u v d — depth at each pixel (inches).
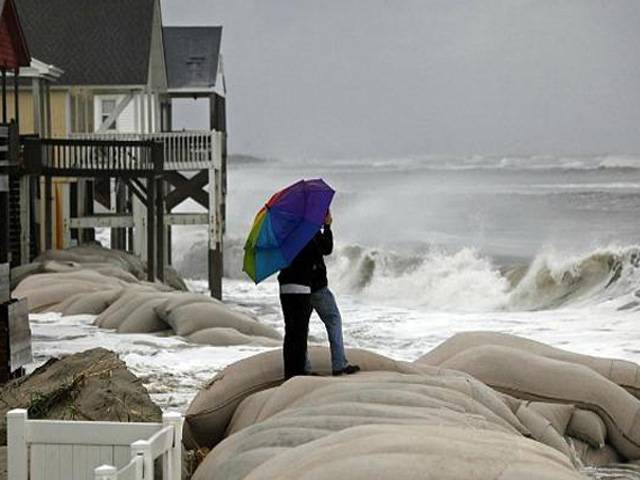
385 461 676.1
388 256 4835.1
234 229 6471.5
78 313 2375.7
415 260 4741.6
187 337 2026.3
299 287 1190.3
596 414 1156.5
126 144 3203.7
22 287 2564.0
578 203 7485.2
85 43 4141.2
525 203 7519.7
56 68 3720.5
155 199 3378.4
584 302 3649.1
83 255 3319.4
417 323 2962.6
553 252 4375.0
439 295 4315.9
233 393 1151.6
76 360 1074.7
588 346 2297.0
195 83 4729.3
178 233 6018.7
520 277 4055.1
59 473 759.1
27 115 3754.9
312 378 1065.5
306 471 700.7
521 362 1183.6
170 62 4808.1
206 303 2096.5
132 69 4092.0
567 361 1242.6
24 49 2566.4
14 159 2674.7
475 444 713.6
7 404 1009.5
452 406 964.6
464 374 1142.3
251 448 895.7
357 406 925.8
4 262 1567.4
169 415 757.3
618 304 3425.2
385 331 2711.6
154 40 4367.6
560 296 3846.0
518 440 764.6
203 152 3799.2
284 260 1194.6
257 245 1213.7
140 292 2287.2
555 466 692.1
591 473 1107.3
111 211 4471.0
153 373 1622.8
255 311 3449.8
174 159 3809.1
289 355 1176.2
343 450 715.4
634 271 3683.6
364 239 5871.1
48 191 3280.0
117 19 4224.9
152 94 4367.6
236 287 4549.7
